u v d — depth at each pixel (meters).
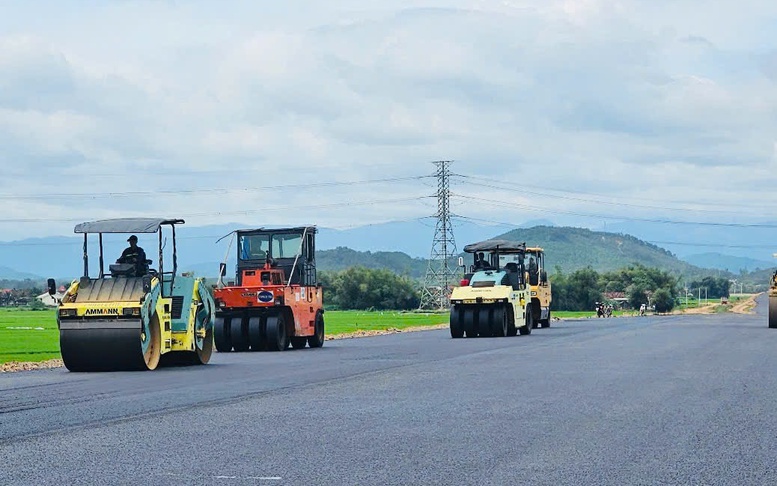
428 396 21.44
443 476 12.55
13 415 18.45
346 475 12.62
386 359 33.47
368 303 165.00
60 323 29.36
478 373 27.17
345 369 29.12
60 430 16.48
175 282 32.12
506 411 18.78
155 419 17.81
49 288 30.73
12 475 12.68
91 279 30.45
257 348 41.50
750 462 13.47
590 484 12.07
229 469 13.05
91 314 29.31
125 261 31.31
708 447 14.67
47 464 13.43
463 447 14.71
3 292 171.50
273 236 44.72
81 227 31.02
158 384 24.81
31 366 33.19
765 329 57.00
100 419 17.84
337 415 18.30
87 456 14.03
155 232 30.75
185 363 32.81
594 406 19.50
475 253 54.62
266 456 14.01
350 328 69.69
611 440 15.31
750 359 31.91
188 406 19.77
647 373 26.86
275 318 41.16
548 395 21.50
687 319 84.56
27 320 92.06
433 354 35.91
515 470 12.92
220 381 25.53
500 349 38.53
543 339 46.81
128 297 29.88
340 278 168.75
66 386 24.50
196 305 32.38
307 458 13.84
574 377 25.77
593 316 114.56
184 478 12.46
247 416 18.20
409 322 85.38
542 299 62.81
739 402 20.09
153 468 13.12
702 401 20.27
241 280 44.44
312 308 44.03
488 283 51.06
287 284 43.16
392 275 168.25
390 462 13.52
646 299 191.88
